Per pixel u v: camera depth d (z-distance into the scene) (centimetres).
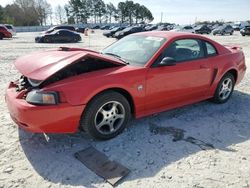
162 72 378
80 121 328
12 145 336
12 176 277
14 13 7400
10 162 301
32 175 280
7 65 907
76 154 318
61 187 264
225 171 294
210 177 283
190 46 432
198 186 269
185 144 349
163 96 391
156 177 282
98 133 339
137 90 356
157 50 387
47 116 297
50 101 296
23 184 266
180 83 407
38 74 309
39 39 2161
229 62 486
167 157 319
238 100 536
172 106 414
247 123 424
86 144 342
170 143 351
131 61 385
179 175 286
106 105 340
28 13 7475
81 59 325
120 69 349
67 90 302
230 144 355
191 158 317
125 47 432
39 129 302
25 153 320
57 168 293
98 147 336
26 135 362
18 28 5181
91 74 327
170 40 404
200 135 377
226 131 393
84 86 312
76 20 9250
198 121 424
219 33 3834
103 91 330
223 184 272
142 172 290
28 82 337
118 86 336
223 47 492
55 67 313
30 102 299
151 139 359
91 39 2709
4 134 363
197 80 434
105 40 2575
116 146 339
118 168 295
